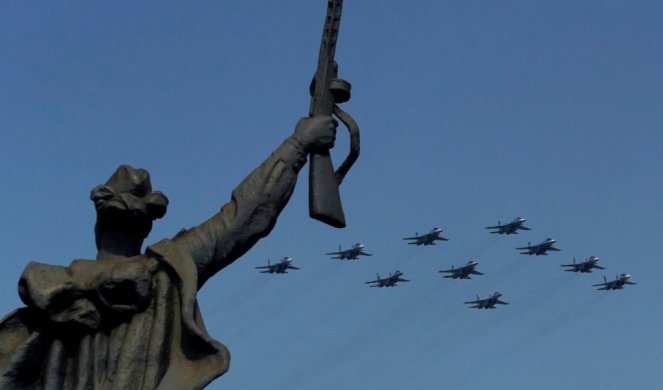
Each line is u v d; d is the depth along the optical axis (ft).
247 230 39.04
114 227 38.75
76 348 37.04
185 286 36.63
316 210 39.96
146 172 39.37
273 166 39.68
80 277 37.09
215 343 35.88
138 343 36.52
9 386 36.35
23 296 36.78
